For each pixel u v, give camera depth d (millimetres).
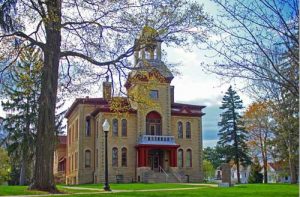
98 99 55875
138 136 53438
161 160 54156
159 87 54875
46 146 19281
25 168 50375
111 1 20266
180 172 54562
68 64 23109
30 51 21234
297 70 10477
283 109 28031
